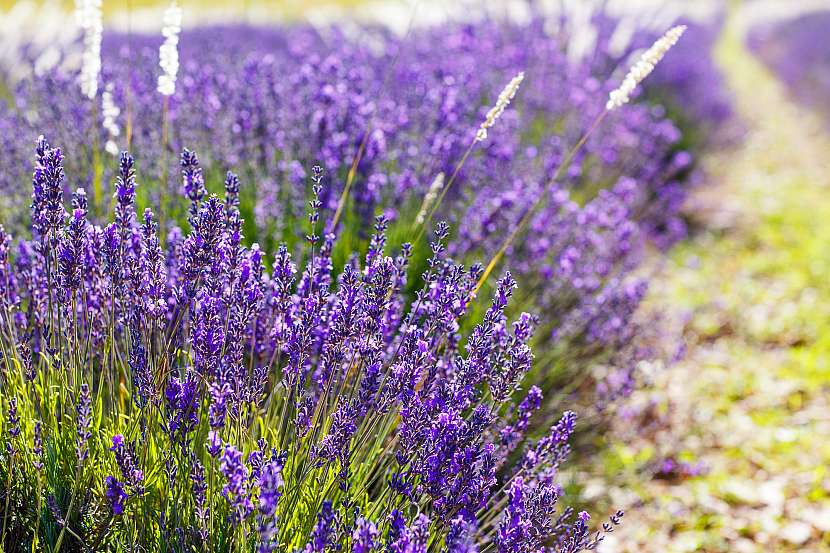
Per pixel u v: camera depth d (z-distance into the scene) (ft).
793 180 29.43
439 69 15.40
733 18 99.81
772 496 11.73
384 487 7.03
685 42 34.71
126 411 7.31
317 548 5.52
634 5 27.17
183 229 10.39
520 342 6.97
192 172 6.70
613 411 11.64
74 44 16.06
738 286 19.39
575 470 11.36
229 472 5.19
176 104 11.96
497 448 7.50
